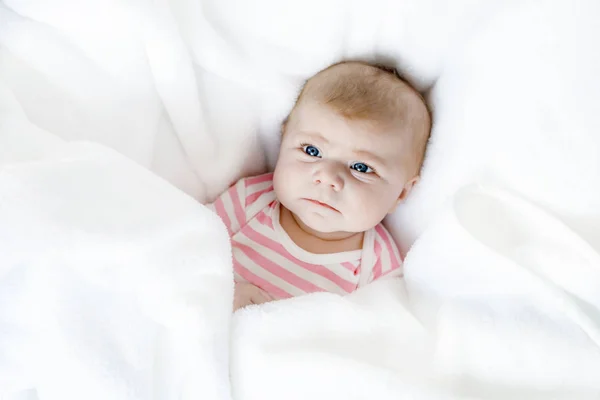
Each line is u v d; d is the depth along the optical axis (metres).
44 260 0.59
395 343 0.74
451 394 0.66
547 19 0.73
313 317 0.73
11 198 0.58
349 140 0.88
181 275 0.65
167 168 0.91
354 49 0.90
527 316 0.69
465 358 0.70
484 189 0.77
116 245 0.61
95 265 0.61
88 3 0.71
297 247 0.99
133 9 0.73
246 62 0.86
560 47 0.72
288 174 0.91
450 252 0.75
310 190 0.89
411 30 0.86
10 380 0.60
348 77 0.89
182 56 0.79
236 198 1.00
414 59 0.90
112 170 0.66
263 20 0.83
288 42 0.86
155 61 0.78
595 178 0.69
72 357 0.60
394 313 0.75
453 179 0.90
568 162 0.71
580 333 0.67
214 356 0.65
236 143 0.96
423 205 0.97
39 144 0.66
